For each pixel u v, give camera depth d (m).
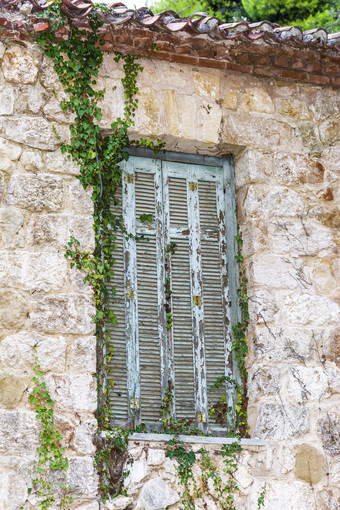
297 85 6.66
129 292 5.90
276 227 6.25
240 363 6.05
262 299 6.04
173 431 5.71
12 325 5.25
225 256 6.29
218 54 6.32
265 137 6.43
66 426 5.18
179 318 6.02
